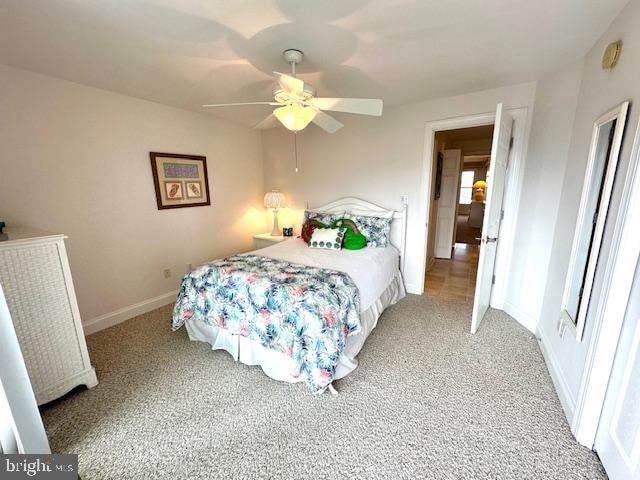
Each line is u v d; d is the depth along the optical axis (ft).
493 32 5.65
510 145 8.81
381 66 7.18
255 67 7.11
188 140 10.96
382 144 11.23
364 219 10.94
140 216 9.71
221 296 6.94
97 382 6.30
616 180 4.57
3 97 6.79
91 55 6.40
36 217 7.48
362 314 7.29
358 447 4.68
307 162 13.24
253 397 5.85
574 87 6.95
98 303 8.82
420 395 5.81
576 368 5.23
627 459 3.72
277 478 4.22
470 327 8.63
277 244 11.00
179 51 6.28
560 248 6.96
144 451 4.69
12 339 3.98
